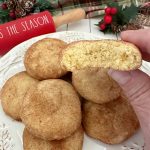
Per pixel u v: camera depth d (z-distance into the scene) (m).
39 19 0.23
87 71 0.18
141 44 0.16
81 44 0.15
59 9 0.26
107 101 0.17
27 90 0.18
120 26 0.24
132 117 0.17
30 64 0.19
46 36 0.22
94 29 0.25
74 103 0.16
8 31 0.22
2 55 0.23
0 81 0.20
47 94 0.16
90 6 0.26
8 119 0.18
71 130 0.16
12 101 0.18
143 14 0.25
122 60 0.15
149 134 0.15
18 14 0.25
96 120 0.17
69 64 0.16
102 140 0.17
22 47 0.21
